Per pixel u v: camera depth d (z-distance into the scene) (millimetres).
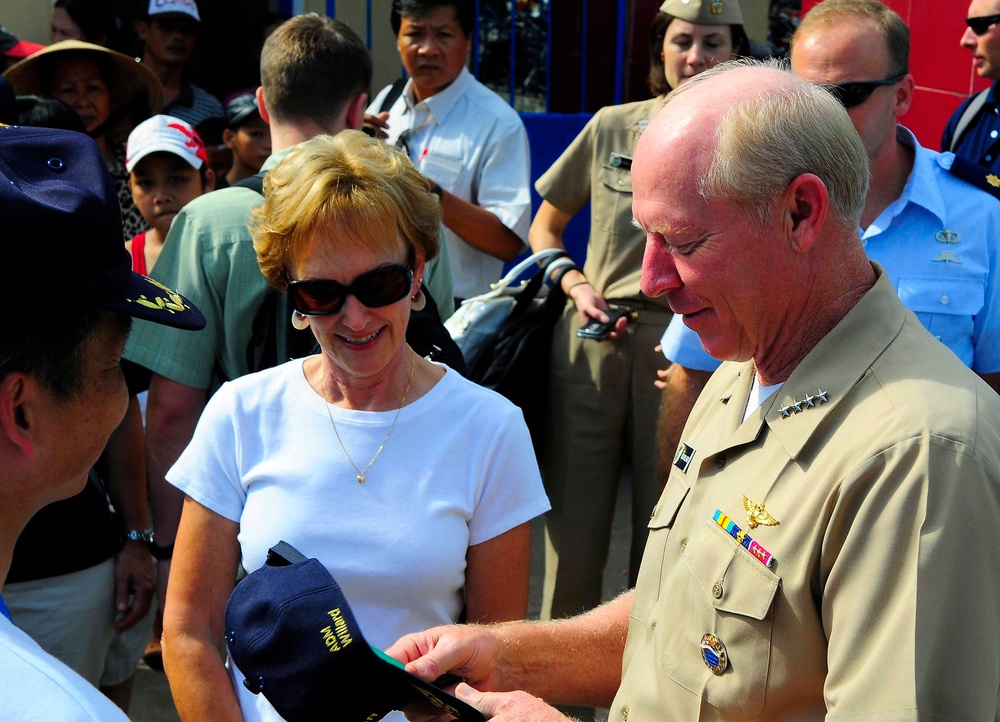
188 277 2537
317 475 1919
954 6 4723
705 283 1417
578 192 3549
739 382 1578
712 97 1416
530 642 1764
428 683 1425
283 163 1979
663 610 1517
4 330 1146
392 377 1993
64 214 1159
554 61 6219
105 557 2701
